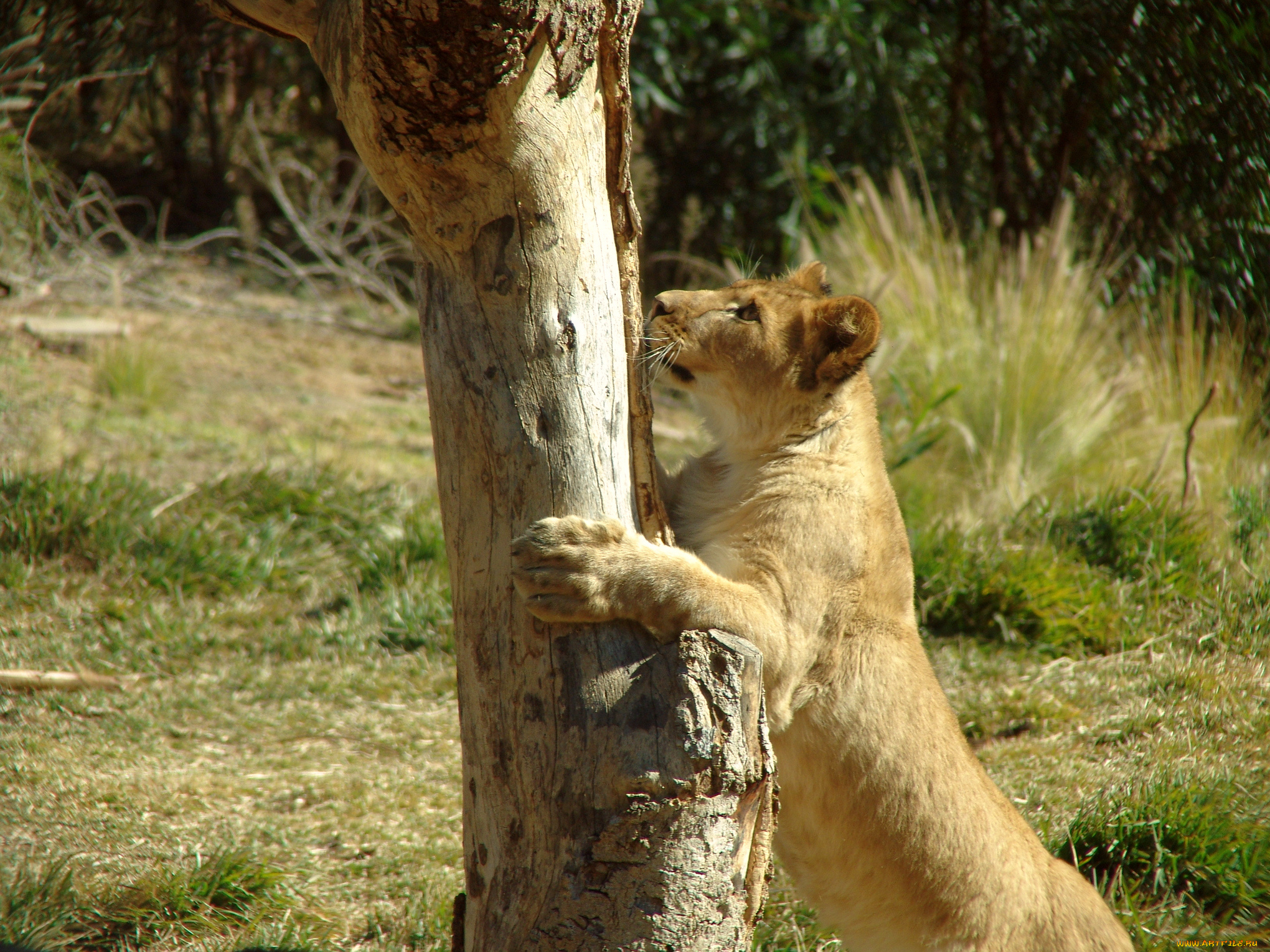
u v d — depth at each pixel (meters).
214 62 24.09
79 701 8.80
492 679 4.48
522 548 4.43
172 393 16.80
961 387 13.91
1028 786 7.91
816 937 6.59
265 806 7.73
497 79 4.01
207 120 26.27
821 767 5.80
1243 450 13.64
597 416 4.56
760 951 6.45
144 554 11.20
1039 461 13.96
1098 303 15.59
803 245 16.75
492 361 4.43
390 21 3.84
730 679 4.38
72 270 21.06
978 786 6.04
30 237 19.20
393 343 22.09
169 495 12.39
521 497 4.46
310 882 6.82
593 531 4.50
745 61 24.06
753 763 4.43
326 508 12.69
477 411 4.45
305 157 27.41
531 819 4.36
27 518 10.93
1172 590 10.84
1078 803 7.61
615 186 4.80
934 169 20.88
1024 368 14.20
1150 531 11.82
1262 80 14.96
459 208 4.32
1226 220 15.74
